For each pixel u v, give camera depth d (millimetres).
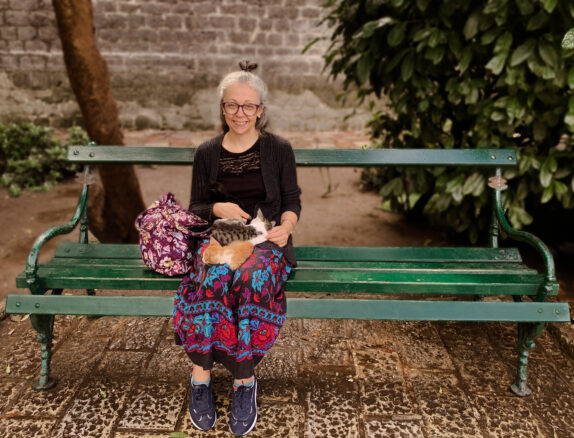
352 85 9422
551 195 3318
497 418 2180
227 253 1996
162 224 2148
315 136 9188
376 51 3412
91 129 4316
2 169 6855
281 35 9234
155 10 8922
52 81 9023
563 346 2674
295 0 9070
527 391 2316
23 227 5402
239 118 2115
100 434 2062
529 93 3092
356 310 2146
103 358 2561
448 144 3666
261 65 9328
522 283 2184
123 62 9086
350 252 2592
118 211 4492
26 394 2293
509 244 4188
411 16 3359
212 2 8969
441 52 3135
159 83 9266
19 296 2152
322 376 2436
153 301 2154
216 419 2143
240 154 2236
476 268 2414
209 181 2248
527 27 2896
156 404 2238
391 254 2572
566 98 3076
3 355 2586
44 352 2299
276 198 2254
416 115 3754
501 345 2719
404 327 2873
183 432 2074
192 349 1994
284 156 2266
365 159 2686
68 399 2264
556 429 2125
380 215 5504
